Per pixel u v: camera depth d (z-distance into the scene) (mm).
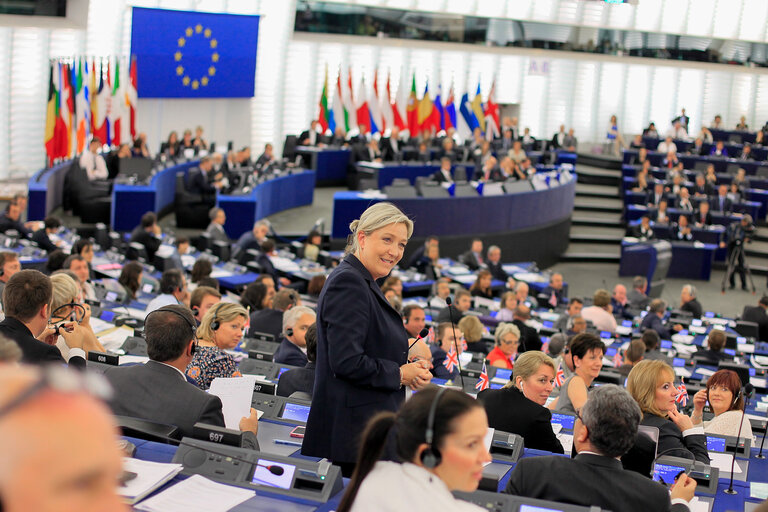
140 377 3787
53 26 17750
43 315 4137
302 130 27547
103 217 18359
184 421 3650
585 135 33156
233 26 22922
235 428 4023
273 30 25406
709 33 29734
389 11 25516
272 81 26203
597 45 28859
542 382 4996
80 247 11281
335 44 27562
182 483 2875
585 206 26031
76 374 780
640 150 26828
